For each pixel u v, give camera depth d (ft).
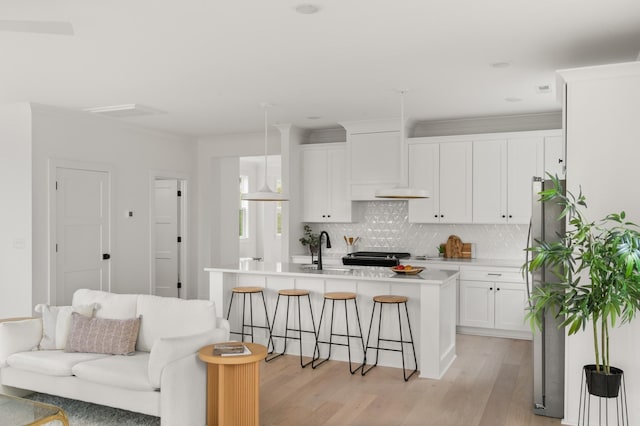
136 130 24.11
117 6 10.32
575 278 11.95
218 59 13.82
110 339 12.97
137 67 14.53
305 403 13.28
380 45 12.66
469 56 13.52
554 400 12.44
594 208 11.61
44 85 16.60
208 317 12.80
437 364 15.26
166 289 27.50
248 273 18.30
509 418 12.35
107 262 22.68
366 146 22.90
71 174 21.07
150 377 10.97
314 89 17.04
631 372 11.29
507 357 17.58
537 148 20.40
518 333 20.15
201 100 18.69
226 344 12.00
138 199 24.36
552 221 12.57
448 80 15.87
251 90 17.22
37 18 10.93
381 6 10.33
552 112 20.72
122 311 13.83
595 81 11.59
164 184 27.50
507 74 15.20
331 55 13.47
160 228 27.63
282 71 14.96
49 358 12.51
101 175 22.44
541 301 10.84
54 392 12.35
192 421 11.51
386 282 16.62
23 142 19.52
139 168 24.43
